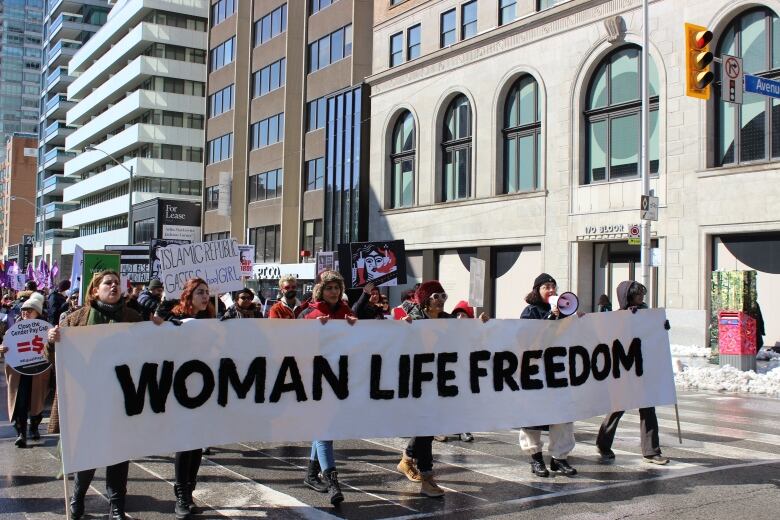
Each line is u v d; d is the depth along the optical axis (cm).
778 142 2116
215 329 606
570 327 751
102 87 7750
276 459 806
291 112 4784
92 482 707
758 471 741
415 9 3447
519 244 2884
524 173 2911
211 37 6006
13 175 11600
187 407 591
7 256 11456
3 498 639
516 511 603
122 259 1947
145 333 574
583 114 2655
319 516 591
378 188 3656
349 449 866
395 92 3553
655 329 803
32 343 778
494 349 712
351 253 1125
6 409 1140
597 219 2561
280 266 4475
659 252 2312
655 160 2430
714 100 2261
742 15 2206
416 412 671
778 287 2094
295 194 4753
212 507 615
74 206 9469
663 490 667
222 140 5747
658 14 2384
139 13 6994
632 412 1170
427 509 610
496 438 941
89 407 543
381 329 667
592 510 604
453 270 3238
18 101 15825
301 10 4825
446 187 3309
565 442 737
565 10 2669
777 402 1334
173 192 6825
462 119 3222
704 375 1592
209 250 924
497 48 2972
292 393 633
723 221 2191
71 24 9581
